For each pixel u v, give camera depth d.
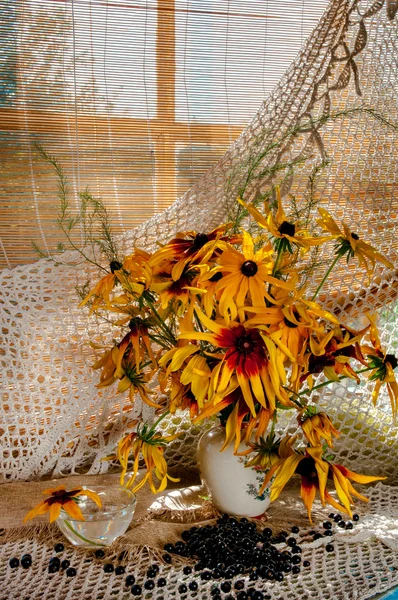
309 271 1.11
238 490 1.04
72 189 1.31
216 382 0.88
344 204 1.31
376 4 1.31
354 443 1.29
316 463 0.93
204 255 0.94
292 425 1.28
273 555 0.97
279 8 1.37
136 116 1.33
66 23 1.27
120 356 1.00
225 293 0.91
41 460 1.21
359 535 1.02
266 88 1.39
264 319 0.91
